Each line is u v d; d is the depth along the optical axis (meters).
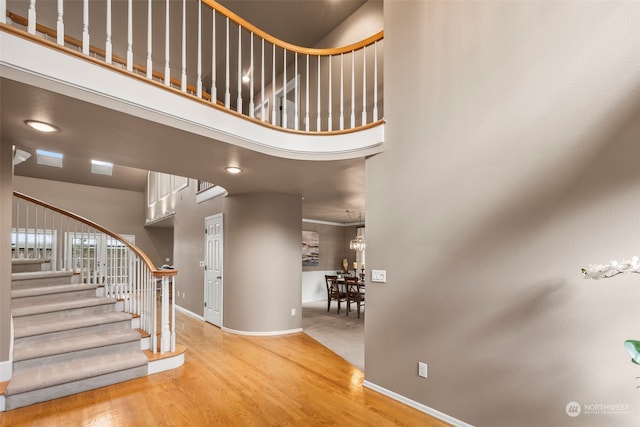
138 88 2.29
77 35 5.07
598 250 1.77
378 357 2.95
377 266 3.00
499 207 2.19
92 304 3.91
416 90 2.77
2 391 2.58
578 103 1.87
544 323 1.95
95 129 2.51
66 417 2.49
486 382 2.20
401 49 2.92
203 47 5.37
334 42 4.75
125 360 3.22
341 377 3.29
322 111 4.85
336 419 2.46
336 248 10.24
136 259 4.11
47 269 4.51
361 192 5.21
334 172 3.88
